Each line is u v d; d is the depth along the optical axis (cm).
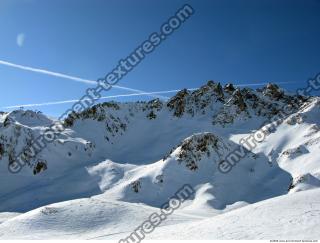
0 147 17638
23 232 6056
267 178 14338
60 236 5800
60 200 14300
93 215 6800
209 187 13362
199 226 4647
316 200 4553
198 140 15875
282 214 4266
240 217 4516
